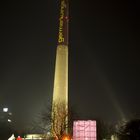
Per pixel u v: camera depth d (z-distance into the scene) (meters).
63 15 99.12
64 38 95.44
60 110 83.50
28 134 115.44
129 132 62.62
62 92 88.69
